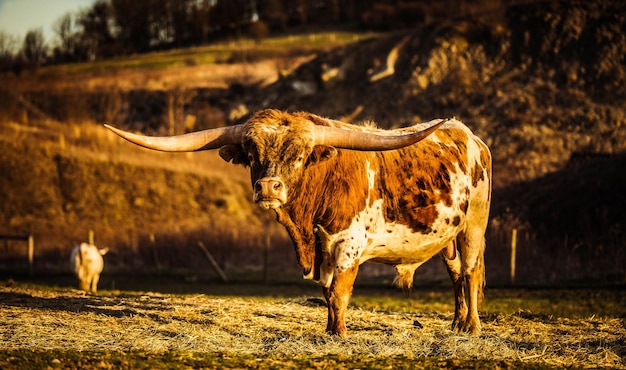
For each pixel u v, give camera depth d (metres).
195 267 51.72
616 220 46.62
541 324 20.17
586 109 76.75
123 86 124.31
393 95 92.00
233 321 18.41
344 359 14.62
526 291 35.56
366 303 28.80
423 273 43.78
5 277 45.81
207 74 129.38
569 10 92.81
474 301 18.80
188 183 76.62
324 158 15.80
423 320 20.42
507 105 81.38
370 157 16.86
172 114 104.06
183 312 19.53
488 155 19.80
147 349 15.02
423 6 168.75
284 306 21.52
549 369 14.40
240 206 74.06
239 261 51.81
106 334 16.22
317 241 16.73
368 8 196.88
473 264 19.02
